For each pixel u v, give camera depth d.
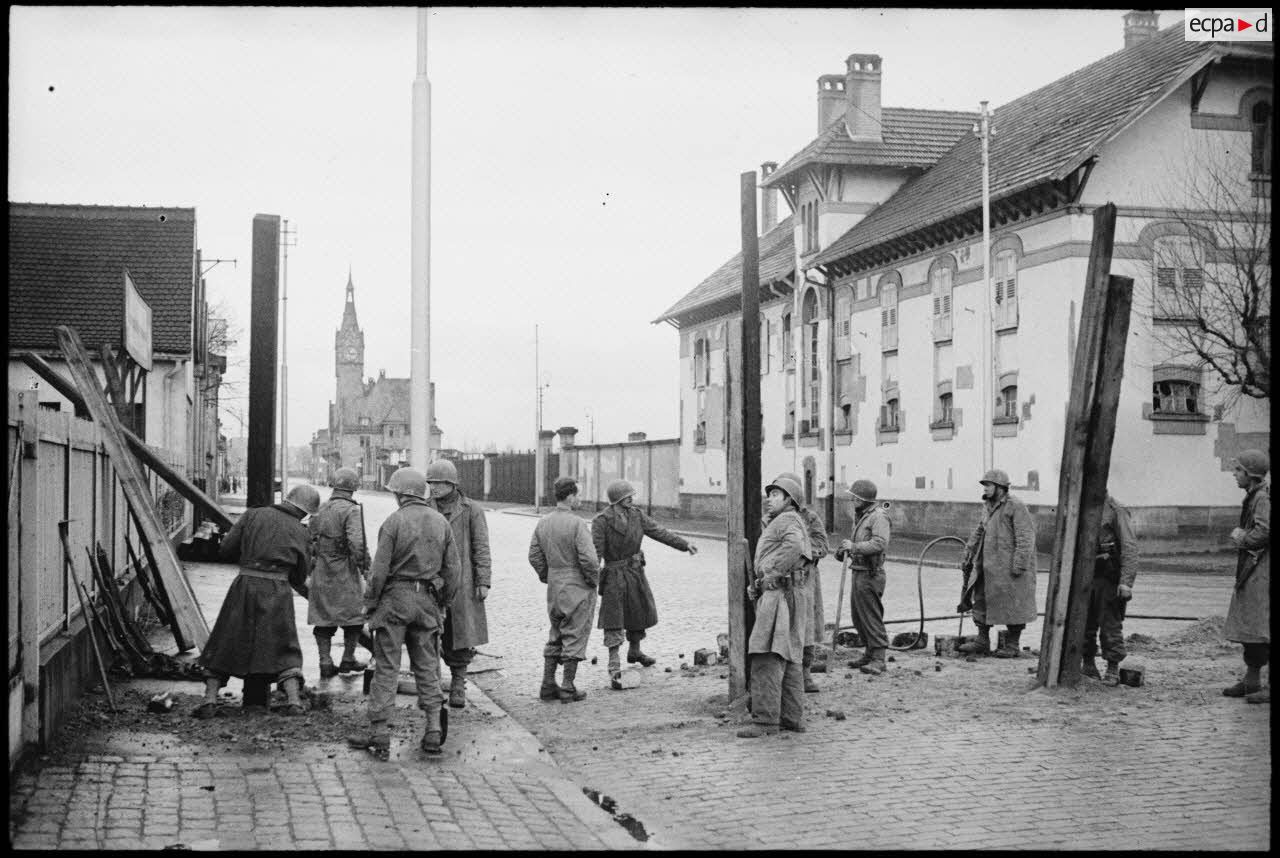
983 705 10.02
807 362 44.06
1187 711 9.65
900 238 36.12
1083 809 6.84
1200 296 28.56
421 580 8.18
